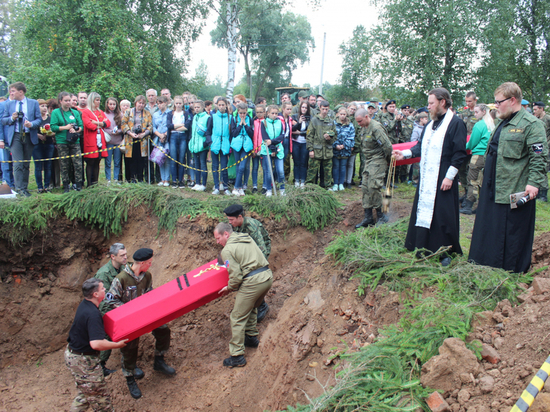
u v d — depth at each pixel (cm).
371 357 341
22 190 774
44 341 696
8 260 709
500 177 416
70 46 1560
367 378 315
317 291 539
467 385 286
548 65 1870
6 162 801
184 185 901
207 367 596
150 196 763
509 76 1817
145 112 848
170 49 1986
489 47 1530
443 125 466
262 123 824
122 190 764
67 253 736
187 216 725
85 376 449
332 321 486
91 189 763
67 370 667
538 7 1844
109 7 1555
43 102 825
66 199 736
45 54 1600
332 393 313
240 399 515
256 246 543
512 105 407
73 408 477
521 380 270
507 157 408
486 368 293
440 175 470
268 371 513
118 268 532
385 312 437
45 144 811
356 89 3522
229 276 514
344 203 819
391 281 459
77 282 738
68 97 756
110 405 476
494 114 735
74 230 744
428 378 298
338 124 892
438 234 478
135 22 1686
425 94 1619
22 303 705
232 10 1616
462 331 330
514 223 414
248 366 562
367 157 685
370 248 518
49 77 1525
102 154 820
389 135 915
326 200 782
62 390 625
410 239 510
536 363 273
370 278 479
